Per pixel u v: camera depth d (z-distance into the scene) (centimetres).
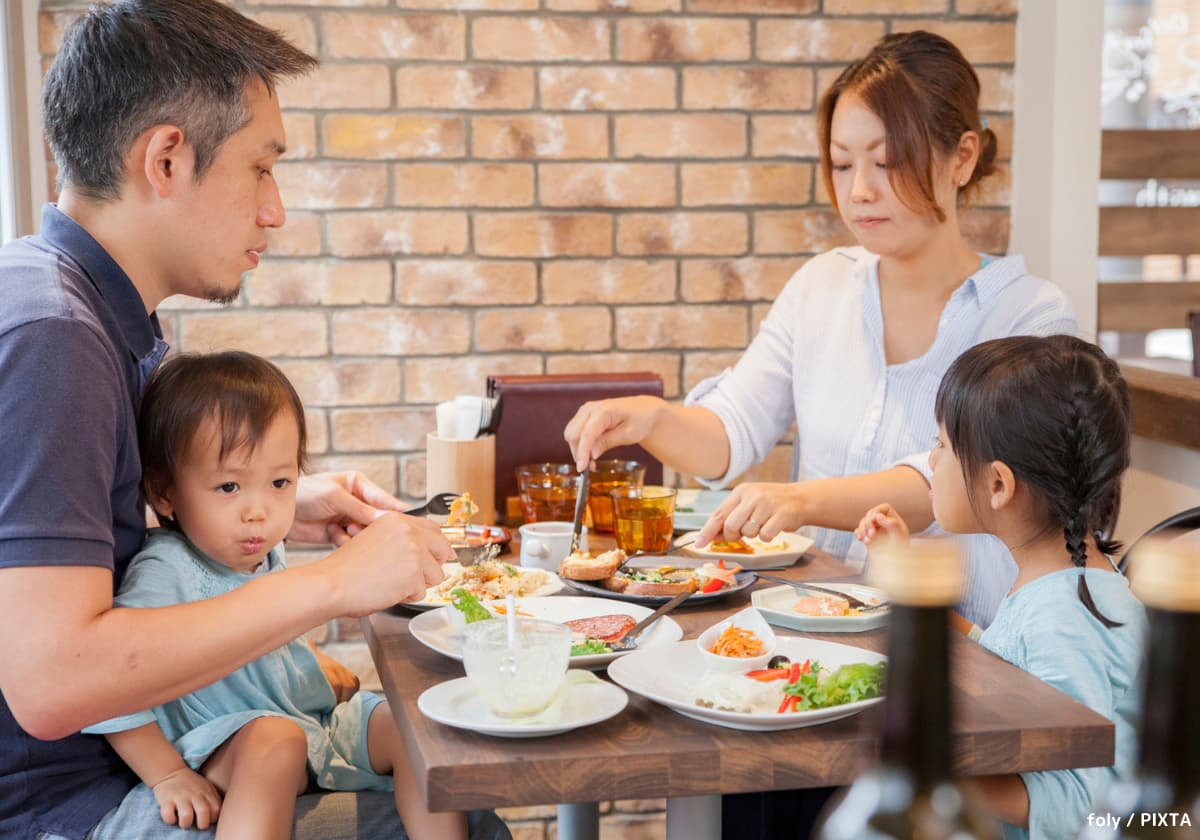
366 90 258
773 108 269
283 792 131
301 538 177
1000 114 276
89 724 113
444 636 137
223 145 130
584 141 266
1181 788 48
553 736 108
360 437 267
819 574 169
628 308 271
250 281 261
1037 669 127
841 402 202
